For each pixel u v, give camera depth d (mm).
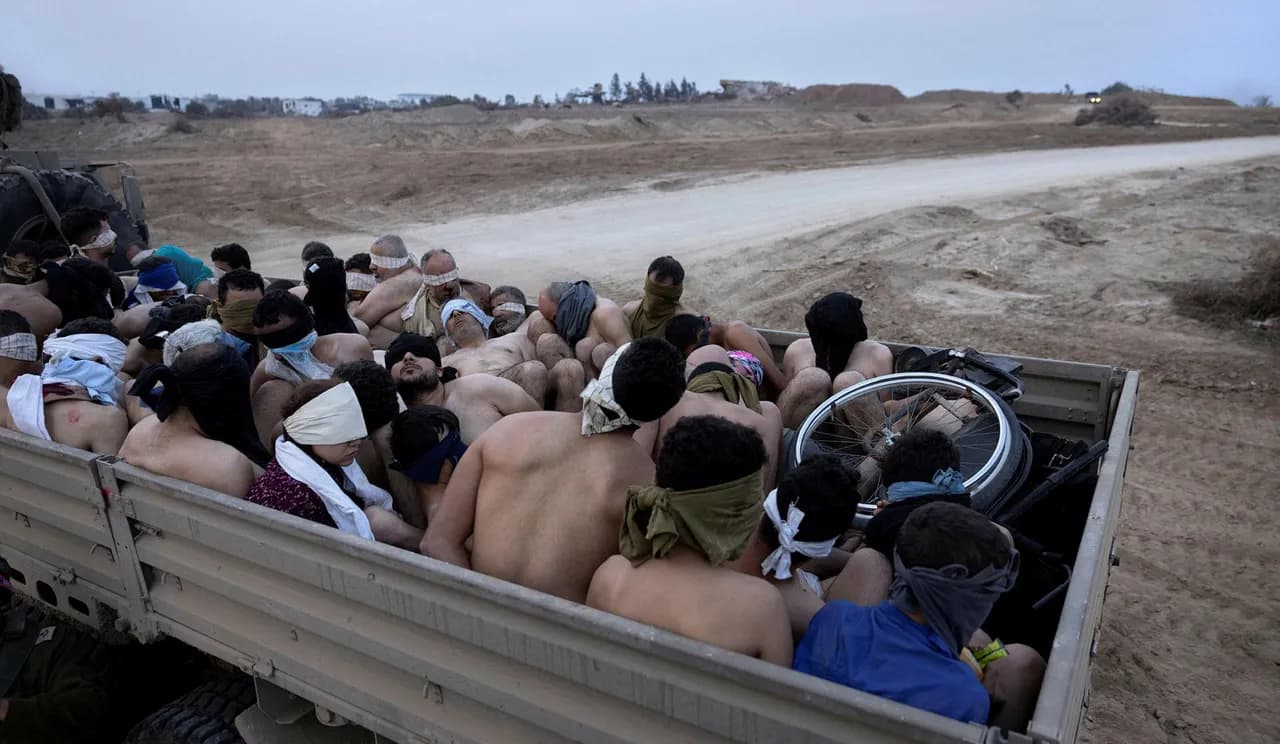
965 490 3100
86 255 6086
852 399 4020
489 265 16203
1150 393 9766
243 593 2863
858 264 15133
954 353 4383
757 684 1923
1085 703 3000
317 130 37688
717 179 25250
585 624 2107
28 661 3812
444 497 2986
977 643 2658
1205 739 4730
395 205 22125
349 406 3078
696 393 3559
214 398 3186
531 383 4355
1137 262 15016
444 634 2402
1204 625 5715
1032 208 19828
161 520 3031
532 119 40406
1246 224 17219
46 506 3469
